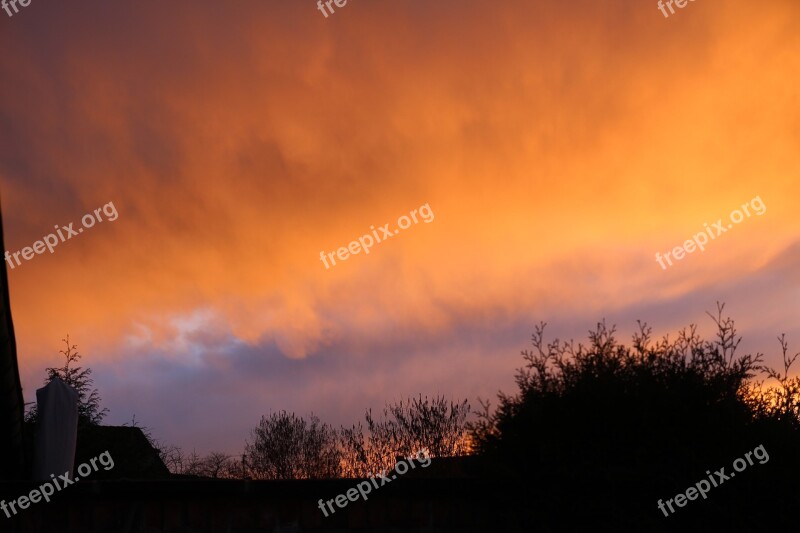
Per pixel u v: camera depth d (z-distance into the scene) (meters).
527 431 5.67
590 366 5.89
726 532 5.44
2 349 9.88
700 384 5.80
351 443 12.97
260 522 5.21
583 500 5.36
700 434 5.66
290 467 15.46
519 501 5.46
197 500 5.19
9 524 5.07
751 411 5.98
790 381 6.13
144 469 15.83
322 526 5.26
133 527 5.12
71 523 5.11
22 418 11.20
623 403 5.66
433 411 12.16
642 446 5.46
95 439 14.94
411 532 5.35
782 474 5.56
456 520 5.43
